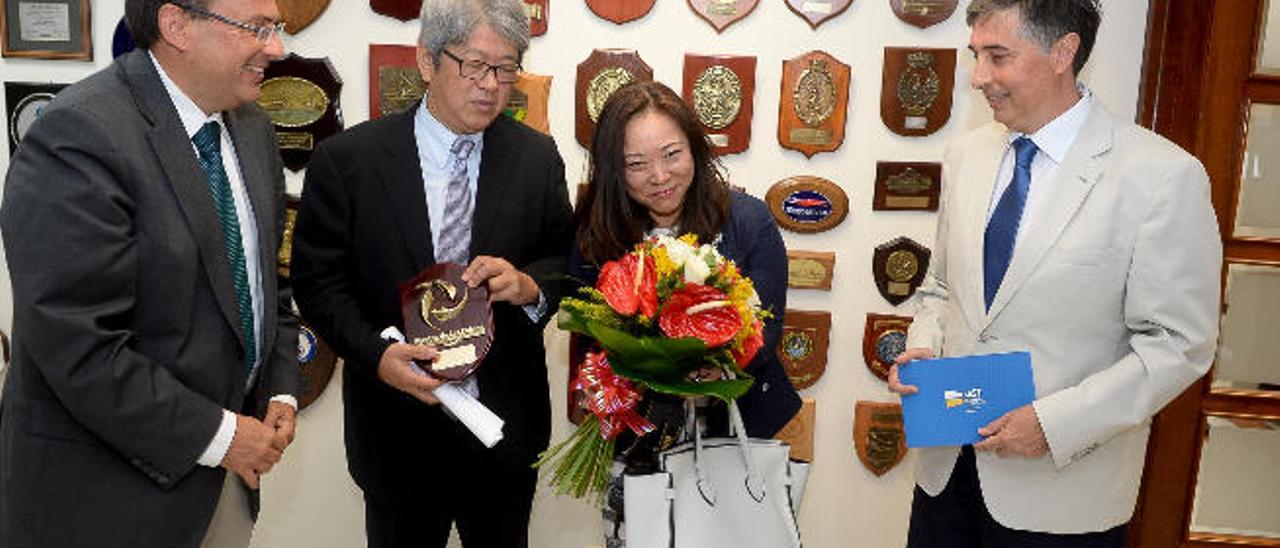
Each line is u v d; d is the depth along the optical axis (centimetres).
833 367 247
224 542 164
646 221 162
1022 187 158
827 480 254
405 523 187
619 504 158
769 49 231
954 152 177
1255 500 226
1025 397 150
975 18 154
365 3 229
